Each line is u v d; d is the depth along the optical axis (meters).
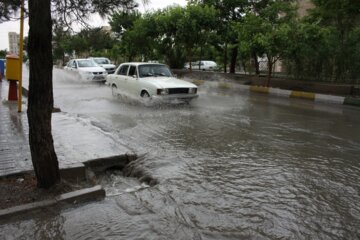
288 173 5.59
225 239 3.67
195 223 4.00
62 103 12.66
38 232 3.76
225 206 4.42
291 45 16.23
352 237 3.76
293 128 8.92
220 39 23.53
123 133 8.04
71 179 5.16
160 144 7.13
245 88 19.25
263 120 9.91
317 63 18.41
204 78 24.58
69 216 4.10
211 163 6.00
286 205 4.46
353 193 4.86
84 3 5.26
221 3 23.14
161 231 3.81
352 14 15.34
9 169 5.11
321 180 5.31
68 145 6.47
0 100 11.45
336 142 7.59
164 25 22.83
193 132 8.24
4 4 5.30
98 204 4.42
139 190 4.89
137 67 12.66
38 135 4.34
